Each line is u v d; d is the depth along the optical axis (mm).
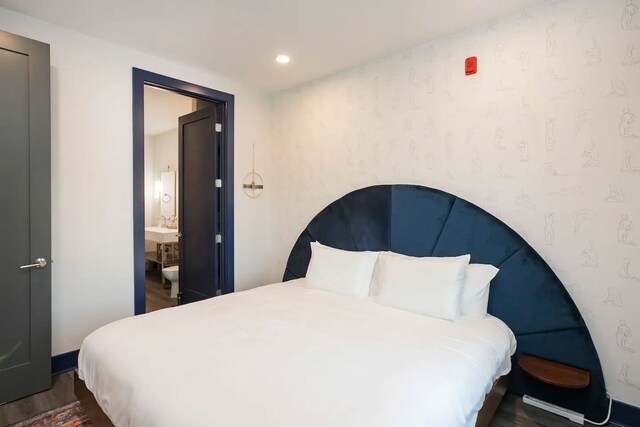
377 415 1107
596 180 1958
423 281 2232
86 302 2576
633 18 1836
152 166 6164
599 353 1963
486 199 2367
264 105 3832
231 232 3555
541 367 2014
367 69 3008
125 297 2770
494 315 2279
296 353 1559
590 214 1980
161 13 2250
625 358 1886
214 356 1508
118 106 2711
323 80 3363
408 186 2703
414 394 1241
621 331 1896
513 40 2232
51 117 2391
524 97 2197
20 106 2115
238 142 3592
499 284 2262
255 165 3764
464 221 2418
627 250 1871
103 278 2656
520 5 2150
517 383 2211
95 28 2445
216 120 3506
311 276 2855
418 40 2607
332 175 3312
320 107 3400
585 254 2000
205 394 1213
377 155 2959
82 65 2527
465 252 2408
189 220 3834
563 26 2047
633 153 1846
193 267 3789
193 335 1736
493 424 1924
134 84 2789
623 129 1872
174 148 5672
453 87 2506
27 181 2146
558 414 2014
